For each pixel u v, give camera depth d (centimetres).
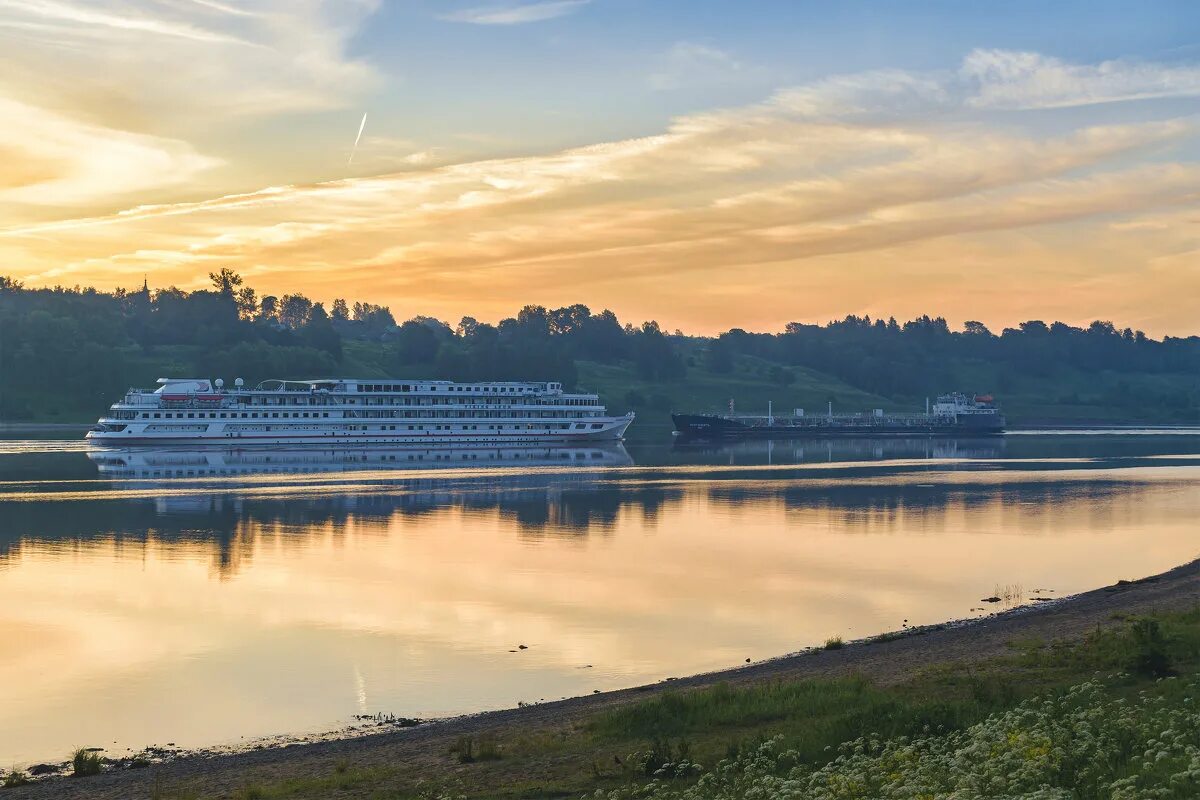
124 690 5719
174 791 3991
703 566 9444
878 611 7525
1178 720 3259
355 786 3812
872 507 14075
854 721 3734
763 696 4528
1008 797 2566
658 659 6269
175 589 8394
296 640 6806
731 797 3048
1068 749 2975
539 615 7481
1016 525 12219
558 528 12056
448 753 4231
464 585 8575
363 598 8075
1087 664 4706
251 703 5478
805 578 8862
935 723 3616
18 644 6688
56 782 4219
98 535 11181
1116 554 10094
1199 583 7612
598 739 4178
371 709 5366
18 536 11025
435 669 6097
